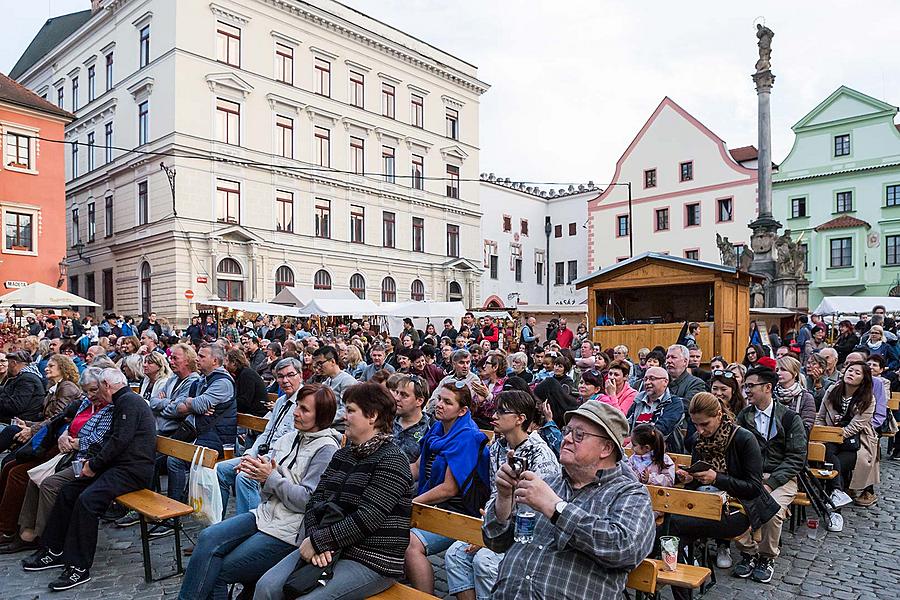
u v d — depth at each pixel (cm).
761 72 2739
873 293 4444
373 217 4009
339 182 3784
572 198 5919
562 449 355
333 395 518
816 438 763
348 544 415
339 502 431
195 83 3172
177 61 3105
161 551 648
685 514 474
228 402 768
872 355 974
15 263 2977
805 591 549
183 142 3123
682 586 421
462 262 4522
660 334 1425
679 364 783
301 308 2655
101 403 664
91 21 3634
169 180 3100
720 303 1350
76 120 3522
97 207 3650
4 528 673
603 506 341
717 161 4738
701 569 445
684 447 673
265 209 3438
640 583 372
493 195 5550
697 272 1380
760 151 2762
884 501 823
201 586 465
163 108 3161
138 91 3312
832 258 4597
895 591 548
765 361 813
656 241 5016
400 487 430
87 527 573
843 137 4600
